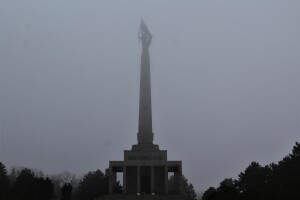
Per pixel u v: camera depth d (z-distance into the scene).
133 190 103.69
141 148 105.25
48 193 96.56
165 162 102.44
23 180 100.31
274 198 52.53
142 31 112.06
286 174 87.44
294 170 86.31
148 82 108.81
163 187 103.00
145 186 104.25
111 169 102.38
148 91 108.25
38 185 94.94
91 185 122.81
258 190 53.50
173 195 95.62
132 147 105.81
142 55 110.50
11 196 90.06
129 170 104.81
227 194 52.47
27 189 94.44
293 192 55.19
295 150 89.50
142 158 104.25
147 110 107.44
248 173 102.62
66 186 97.94
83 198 120.12
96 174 127.69
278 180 90.44
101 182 122.38
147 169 104.62
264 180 99.94
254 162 105.69
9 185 110.44
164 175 103.12
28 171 107.94
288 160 89.44
